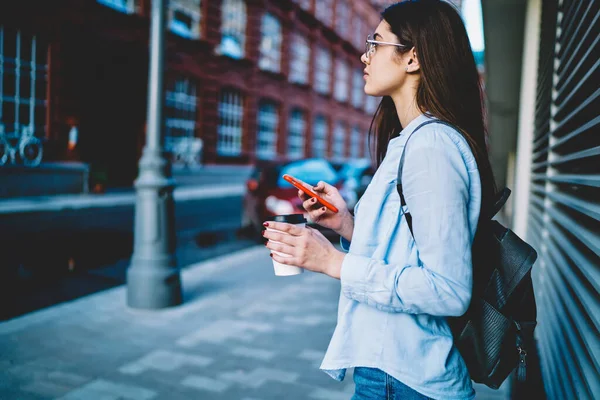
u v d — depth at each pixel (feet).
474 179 4.00
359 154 124.06
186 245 28.86
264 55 80.64
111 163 56.03
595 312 4.74
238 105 75.20
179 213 42.19
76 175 47.96
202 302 16.97
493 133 26.68
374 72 4.52
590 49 5.58
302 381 11.04
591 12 5.86
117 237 29.12
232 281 19.99
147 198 16.06
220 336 13.76
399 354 4.13
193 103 66.13
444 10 4.29
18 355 12.25
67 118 48.70
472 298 4.21
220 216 41.60
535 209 11.51
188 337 13.65
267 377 11.23
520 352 4.20
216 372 11.46
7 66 44.60
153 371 11.49
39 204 39.11
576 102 7.02
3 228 29.48
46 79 47.37
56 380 10.94
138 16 54.39
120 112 55.83
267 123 83.30
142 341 13.33
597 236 5.21
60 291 18.54
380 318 4.22
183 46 62.80
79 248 25.80
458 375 4.14
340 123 112.06
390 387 4.15
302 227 4.14
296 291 18.60
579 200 6.34
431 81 4.17
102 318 15.10
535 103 13.09
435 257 3.66
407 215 4.02
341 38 105.60
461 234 3.70
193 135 66.49
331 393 10.50
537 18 13.41
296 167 32.22
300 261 4.03
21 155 44.70
